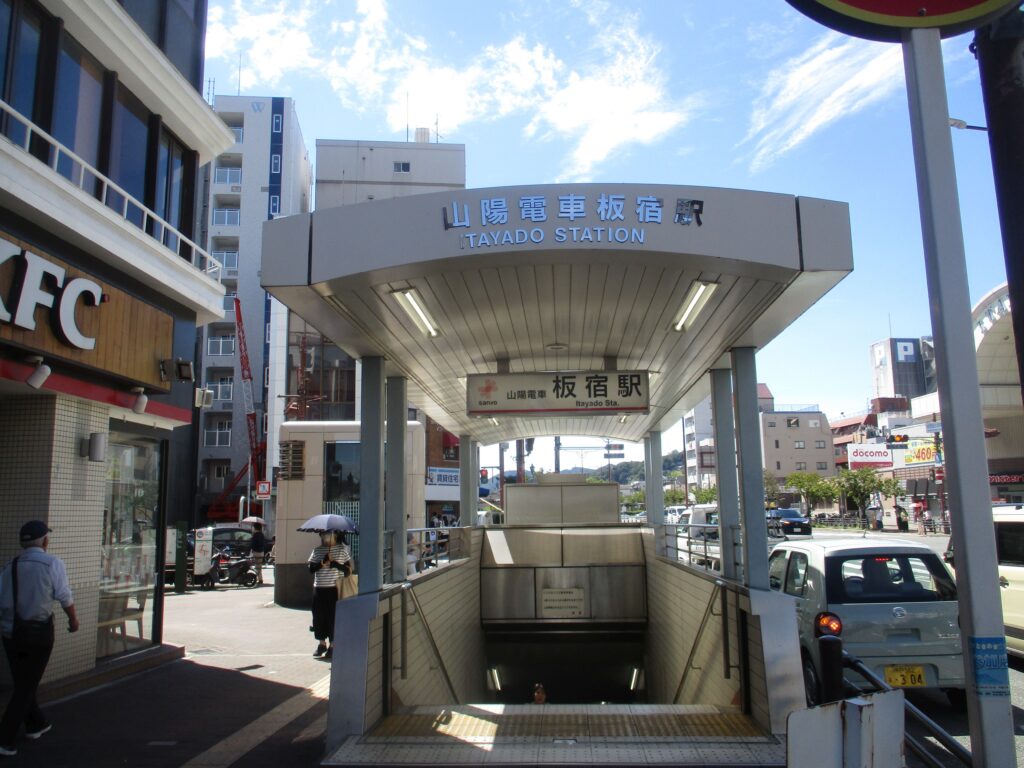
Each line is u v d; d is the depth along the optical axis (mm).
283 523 16031
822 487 61094
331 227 5336
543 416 8211
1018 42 4035
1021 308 3887
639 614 13852
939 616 7027
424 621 7895
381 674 6137
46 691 7246
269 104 45188
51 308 7223
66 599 5793
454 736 5449
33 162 6770
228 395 42531
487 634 14078
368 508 6715
